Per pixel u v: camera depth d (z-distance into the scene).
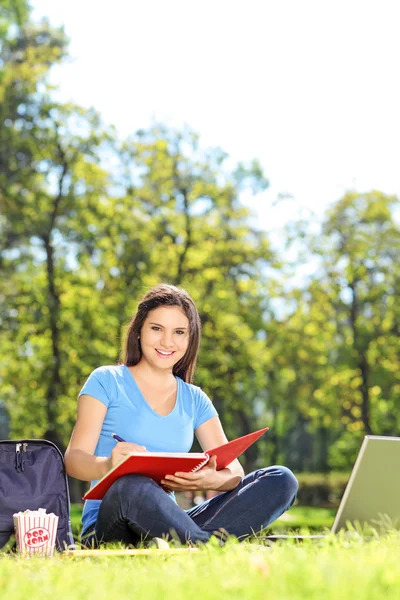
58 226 27.61
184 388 4.97
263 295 31.23
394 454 4.17
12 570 2.94
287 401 31.48
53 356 27.52
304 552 3.03
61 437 27.83
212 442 5.01
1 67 27.67
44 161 28.19
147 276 28.28
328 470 36.25
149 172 30.11
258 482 4.38
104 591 2.30
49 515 4.15
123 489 4.03
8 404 28.25
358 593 2.10
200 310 29.47
